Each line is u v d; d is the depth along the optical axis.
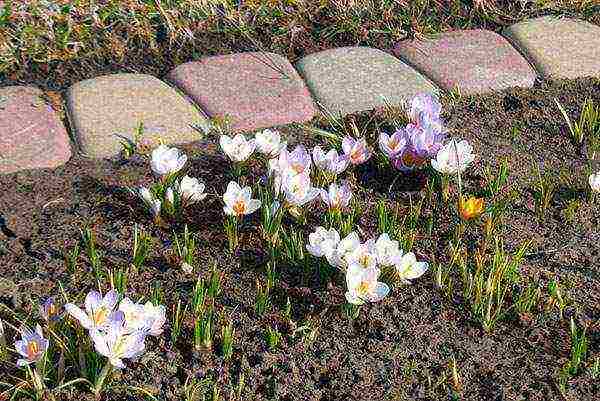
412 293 1.37
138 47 1.84
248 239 1.44
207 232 1.45
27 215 1.47
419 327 1.33
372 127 1.65
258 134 1.53
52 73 1.77
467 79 1.79
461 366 1.29
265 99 1.72
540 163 1.60
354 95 1.74
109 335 1.21
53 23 1.84
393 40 1.90
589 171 1.58
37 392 1.22
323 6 1.94
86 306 1.24
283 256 1.41
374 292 1.31
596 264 1.43
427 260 1.42
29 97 1.69
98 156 1.59
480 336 1.33
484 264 1.41
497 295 1.36
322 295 1.37
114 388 1.25
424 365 1.29
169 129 1.65
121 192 1.52
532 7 2.01
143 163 1.58
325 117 1.69
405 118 1.64
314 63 1.80
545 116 1.71
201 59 1.81
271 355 1.29
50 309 1.27
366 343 1.31
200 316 1.29
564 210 1.50
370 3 1.96
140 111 1.67
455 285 1.39
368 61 1.82
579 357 1.29
